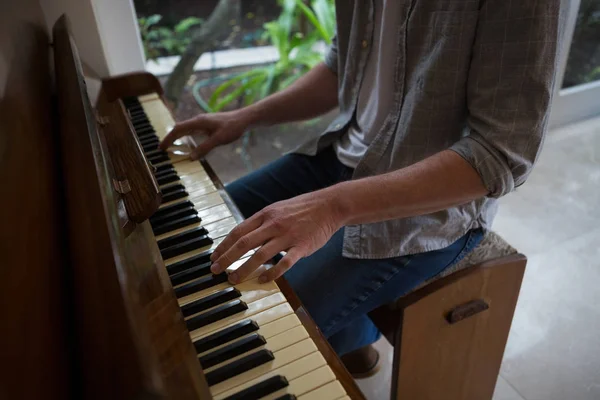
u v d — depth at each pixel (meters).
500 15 0.72
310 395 0.52
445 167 0.73
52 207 0.58
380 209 0.71
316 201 0.70
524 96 0.72
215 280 0.64
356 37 0.96
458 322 0.92
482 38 0.74
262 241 0.65
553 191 2.00
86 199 0.53
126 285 0.44
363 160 0.93
